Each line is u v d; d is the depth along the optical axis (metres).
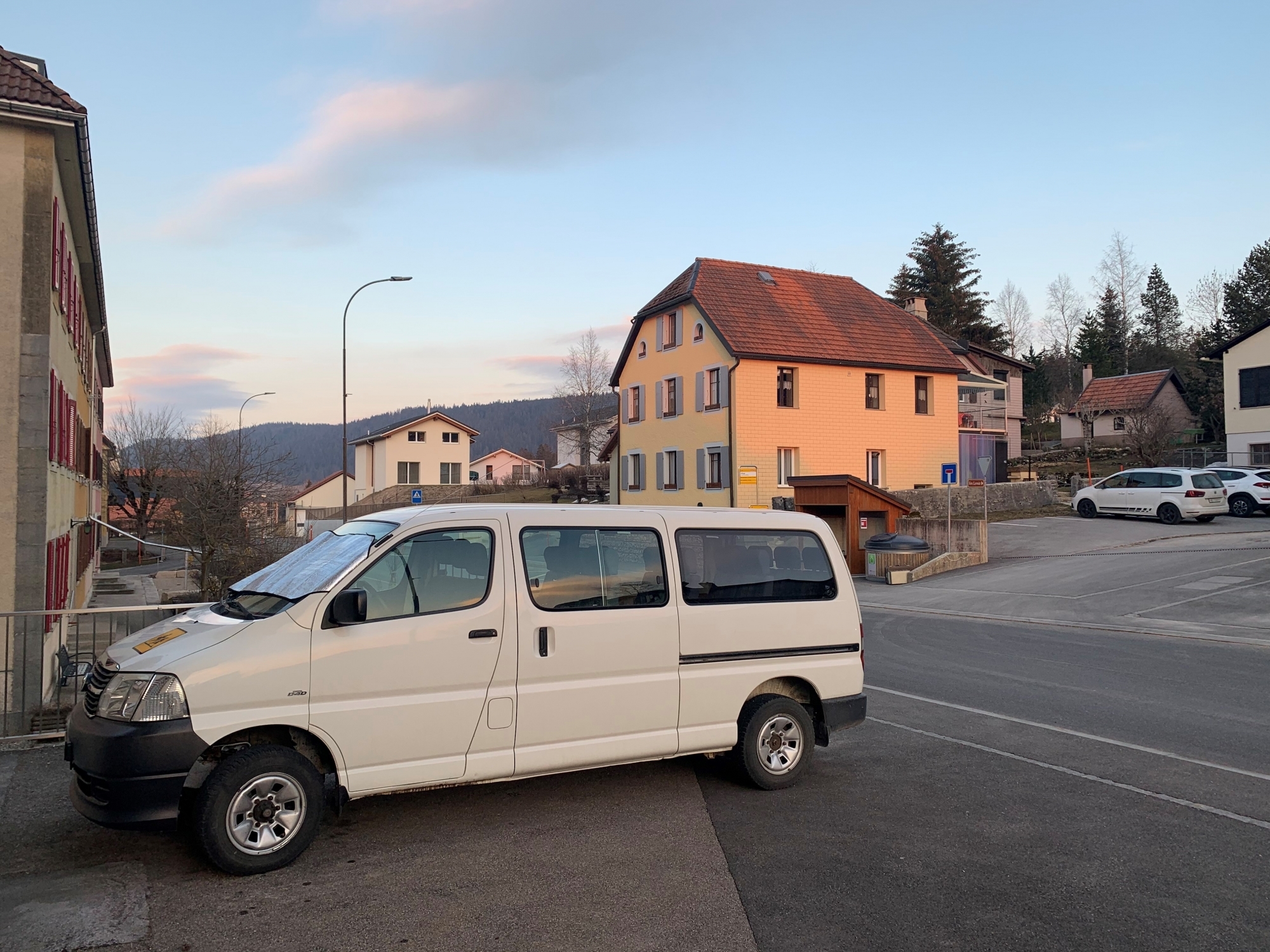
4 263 10.80
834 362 36.47
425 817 5.87
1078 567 22.77
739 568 6.57
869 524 28.75
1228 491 31.55
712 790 6.51
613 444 46.03
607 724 5.89
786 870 4.99
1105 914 4.45
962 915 4.43
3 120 10.80
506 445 162.62
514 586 5.67
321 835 5.52
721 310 36.56
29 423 10.77
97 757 4.68
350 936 4.14
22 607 10.64
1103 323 83.69
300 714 5.01
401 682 5.26
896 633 15.48
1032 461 56.69
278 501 28.17
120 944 4.02
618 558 6.10
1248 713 8.96
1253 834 5.59
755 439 35.31
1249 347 38.91
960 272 72.81
